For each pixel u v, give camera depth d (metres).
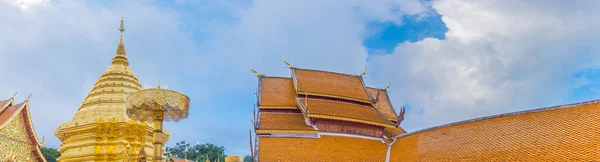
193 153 135.50
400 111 50.81
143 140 34.78
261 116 48.75
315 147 42.75
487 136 35.97
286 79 56.53
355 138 46.38
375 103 53.97
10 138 39.66
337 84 55.25
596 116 29.84
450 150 37.12
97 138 33.84
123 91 37.19
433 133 42.53
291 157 40.38
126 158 30.44
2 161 38.16
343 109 50.06
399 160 40.81
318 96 51.00
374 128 48.50
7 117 39.72
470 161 33.59
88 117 34.88
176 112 22.73
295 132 44.25
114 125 34.12
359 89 56.06
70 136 35.09
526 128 33.66
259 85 54.06
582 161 26.39
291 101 51.47
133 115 23.55
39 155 43.56
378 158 42.69
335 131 46.44
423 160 38.06
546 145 30.12
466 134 38.38
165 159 37.06
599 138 27.58
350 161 41.22
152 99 21.11
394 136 51.31
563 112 32.50
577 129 29.75
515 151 31.58
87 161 33.34
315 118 46.19
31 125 42.66
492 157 32.50
